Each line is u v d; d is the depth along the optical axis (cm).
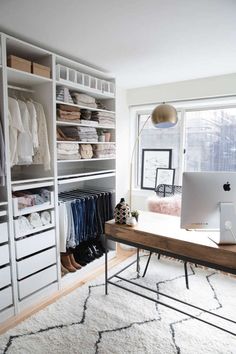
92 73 290
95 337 184
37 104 234
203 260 171
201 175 166
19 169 266
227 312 212
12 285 208
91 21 180
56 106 247
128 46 226
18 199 210
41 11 166
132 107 389
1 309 202
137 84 358
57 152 246
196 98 331
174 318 205
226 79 307
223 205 167
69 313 211
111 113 317
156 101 362
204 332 190
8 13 169
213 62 266
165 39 210
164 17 174
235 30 193
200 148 362
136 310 215
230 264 161
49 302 229
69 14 170
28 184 219
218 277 271
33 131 224
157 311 214
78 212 279
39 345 177
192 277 271
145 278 269
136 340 182
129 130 399
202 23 182
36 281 228
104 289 248
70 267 270
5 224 200
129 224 213
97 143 297
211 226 174
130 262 309
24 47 212
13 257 208
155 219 231
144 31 196
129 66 281
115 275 248
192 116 363
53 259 243
